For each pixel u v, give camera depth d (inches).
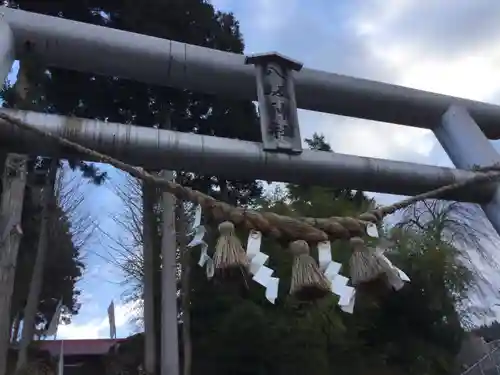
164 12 435.5
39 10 418.6
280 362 418.0
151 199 523.8
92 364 733.9
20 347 513.7
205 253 89.0
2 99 399.2
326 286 85.4
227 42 472.1
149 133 107.5
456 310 475.2
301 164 118.4
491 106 158.6
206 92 135.6
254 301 418.3
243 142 116.5
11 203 349.4
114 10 435.5
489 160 139.2
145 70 126.6
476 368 484.1
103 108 467.8
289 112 124.3
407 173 126.3
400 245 439.8
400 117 153.0
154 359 477.4
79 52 120.6
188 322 470.9
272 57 130.6
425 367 438.0
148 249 513.7
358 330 441.7
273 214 90.7
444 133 154.6
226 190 486.0
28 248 589.6
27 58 120.0
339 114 150.1
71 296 729.6
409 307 435.2
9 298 344.5
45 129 97.7
